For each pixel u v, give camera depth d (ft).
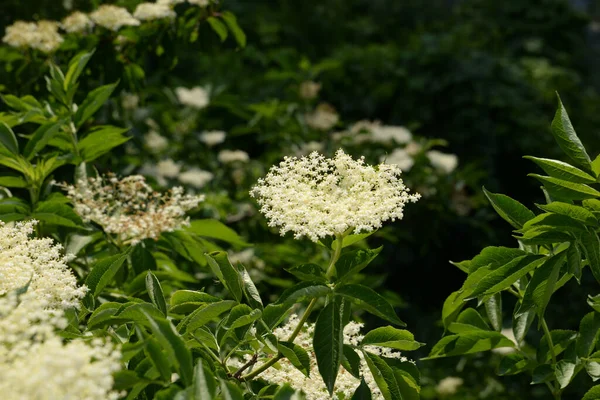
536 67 39.58
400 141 24.13
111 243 11.57
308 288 6.97
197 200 11.76
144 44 15.51
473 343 9.16
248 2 41.93
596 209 7.45
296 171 7.56
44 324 5.82
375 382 7.84
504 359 9.29
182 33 15.81
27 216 10.63
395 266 26.35
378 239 24.64
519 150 31.71
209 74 31.73
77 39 15.03
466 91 31.55
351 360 7.13
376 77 32.55
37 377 4.94
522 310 7.48
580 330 8.60
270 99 29.50
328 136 25.36
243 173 22.79
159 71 26.78
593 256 7.23
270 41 39.11
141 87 15.90
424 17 49.60
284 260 18.54
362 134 24.12
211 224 12.26
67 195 11.98
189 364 5.71
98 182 11.34
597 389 8.19
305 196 7.14
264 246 18.83
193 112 25.40
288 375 7.78
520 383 22.95
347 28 43.75
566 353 8.75
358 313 20.62
